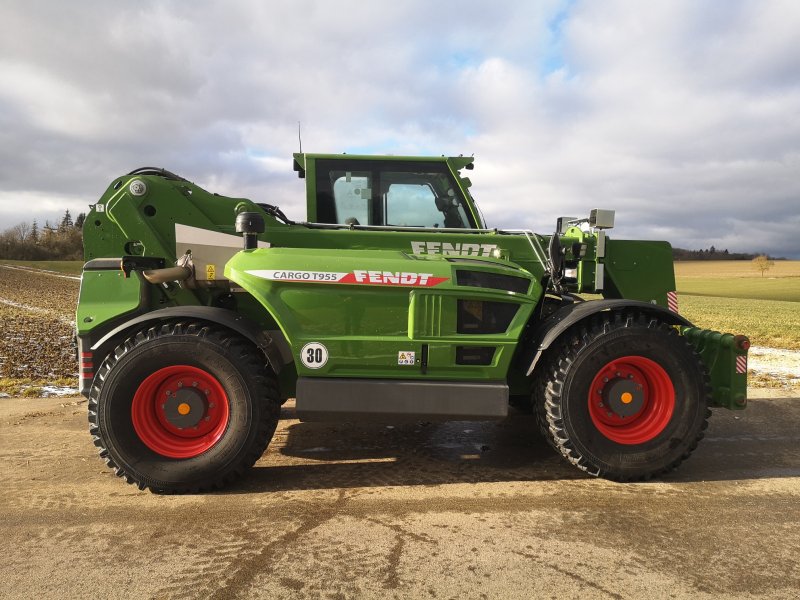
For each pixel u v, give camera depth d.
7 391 5.89
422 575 2.28
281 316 3.33
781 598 2.13
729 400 3.60
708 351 3.73
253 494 3.17
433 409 3.33
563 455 3.44
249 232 3.59
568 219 4.25
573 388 3.32
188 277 3.82
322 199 4.46
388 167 4.52
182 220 3.92
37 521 2.79
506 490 3.25
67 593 2.14
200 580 2.23
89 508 2.96
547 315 3.99
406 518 2.84
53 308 21.47
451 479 3.43
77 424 4.61
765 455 3.96
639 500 3.10
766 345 12.07
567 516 2.88
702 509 2.98
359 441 4.23
